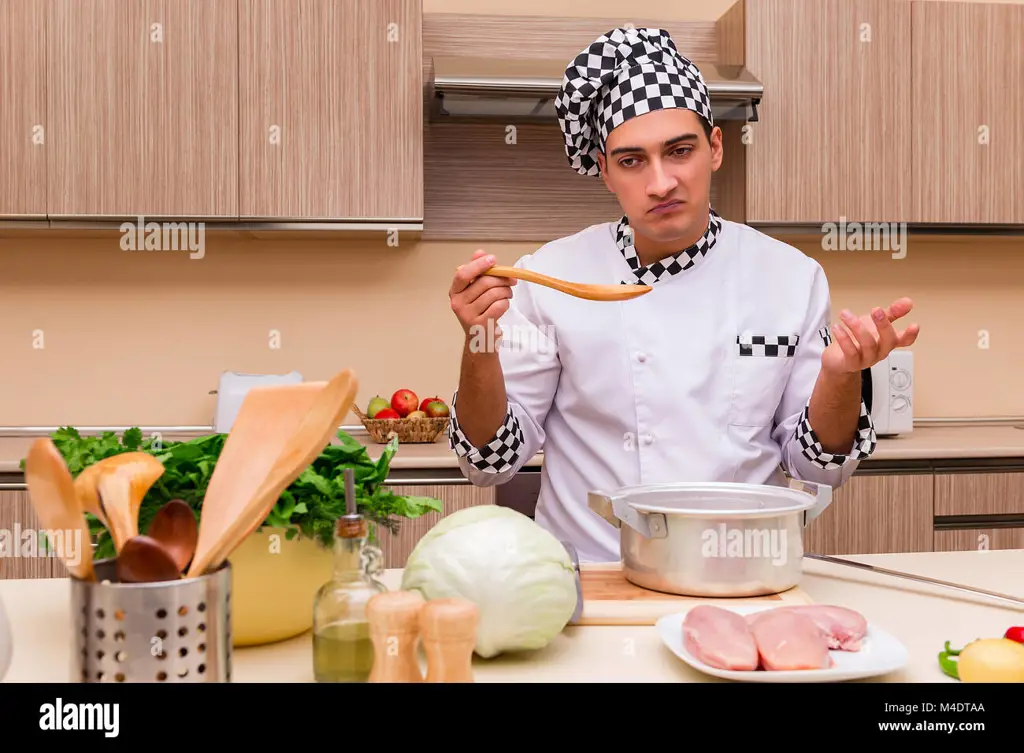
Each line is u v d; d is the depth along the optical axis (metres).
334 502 0.75
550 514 1.41
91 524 0.73
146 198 2.27
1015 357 2.87
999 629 0.81
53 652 0.75
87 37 2.24
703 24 2.72
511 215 2.68
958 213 2.51
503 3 2.71
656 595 0.89
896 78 2.47
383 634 0.60
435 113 2.56
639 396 1.33
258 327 2.62
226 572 0.57
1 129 2.23
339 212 2.32
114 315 2.59
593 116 1.32
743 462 1.31
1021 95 2.52
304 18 2.29
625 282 1.37
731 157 2.56
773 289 1.38
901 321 2.83
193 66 2.27
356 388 0.57
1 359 2.56
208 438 0.79
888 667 0.66
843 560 1.04
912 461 2.28
